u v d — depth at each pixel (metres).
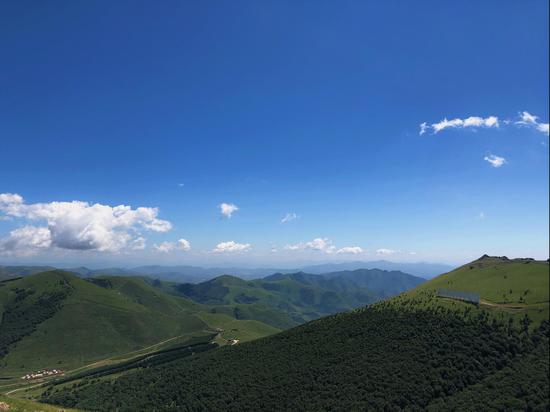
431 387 125.56
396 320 176.50
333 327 193.00
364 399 125.88
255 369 173.38
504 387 120.81
